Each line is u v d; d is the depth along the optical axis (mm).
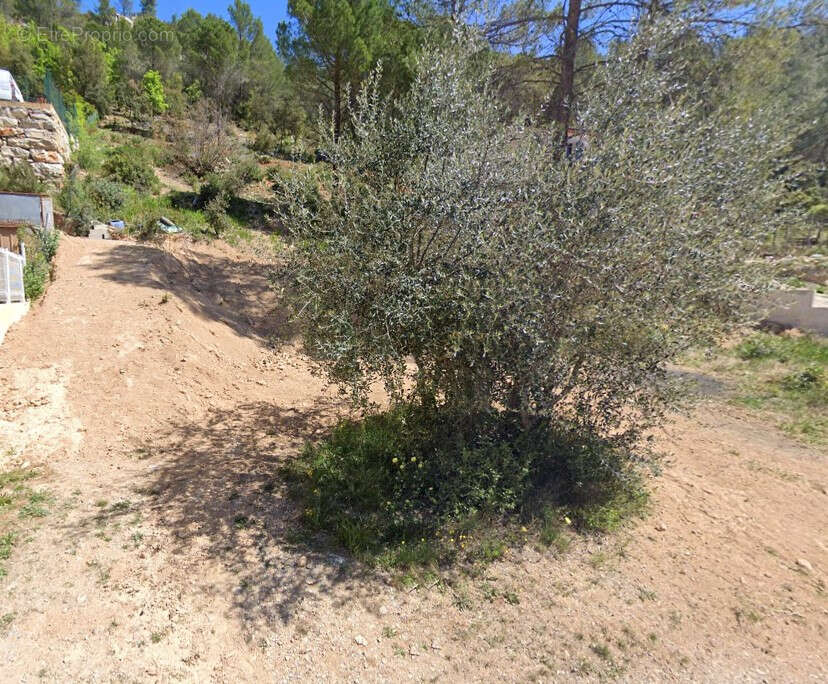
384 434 4770
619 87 3883
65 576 3023
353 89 12336
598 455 3988
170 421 5242
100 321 6457
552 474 4285
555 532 3803
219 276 10023
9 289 6168
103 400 5211
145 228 10672
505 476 4023
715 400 6977
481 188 3906
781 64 7840
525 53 9039
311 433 5414
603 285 3529
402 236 3955
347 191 4168
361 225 4047
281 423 5621
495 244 3662
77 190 10773
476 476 3973
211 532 3629
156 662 2570
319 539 3674
